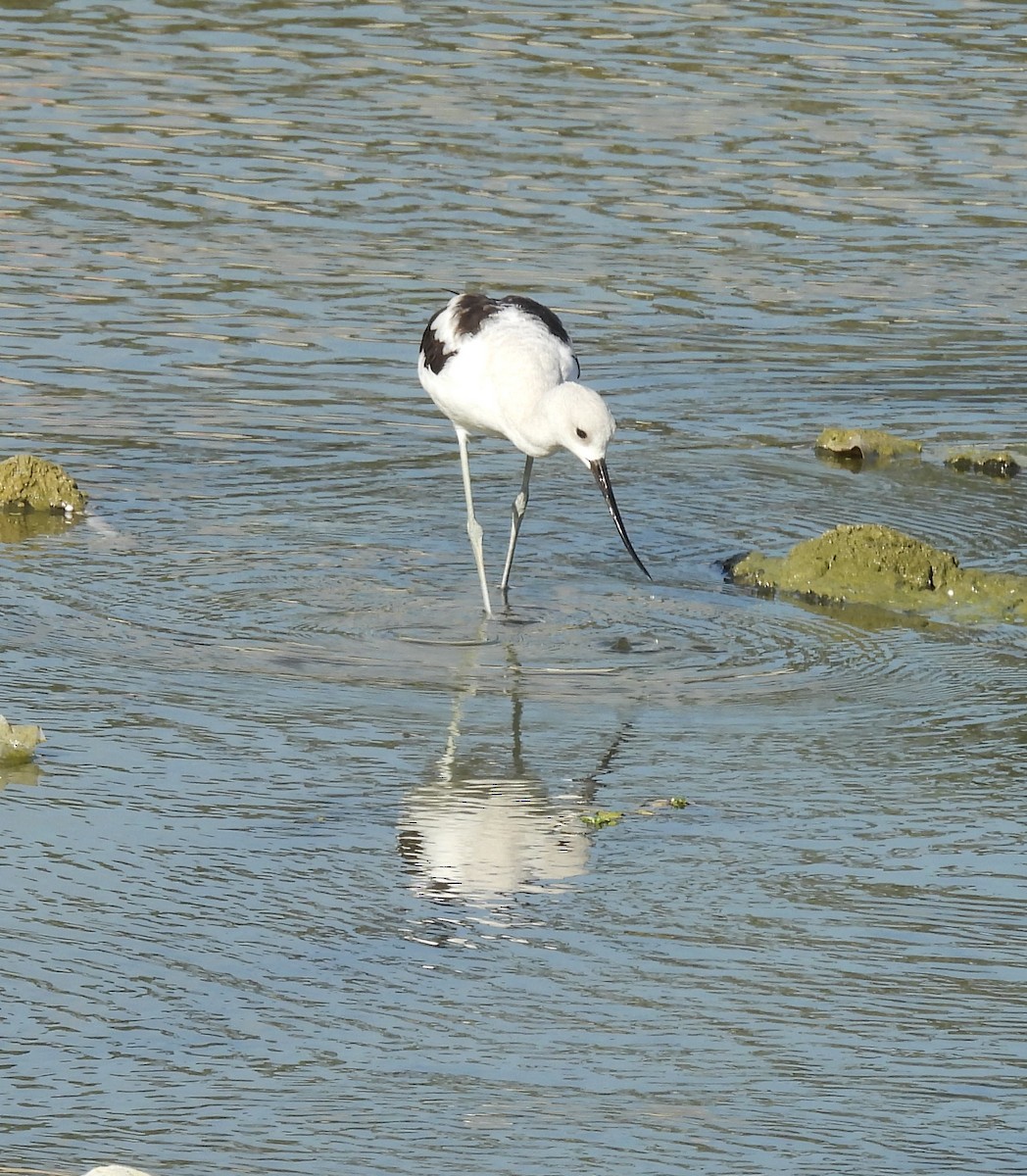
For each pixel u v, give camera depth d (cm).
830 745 1112
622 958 874
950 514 1505
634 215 2055
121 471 1516
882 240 2025
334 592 1312
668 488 1535
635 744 1105
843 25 2625
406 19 2630
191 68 2433
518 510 1321
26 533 1395
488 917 909
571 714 1143
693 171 2162
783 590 1351
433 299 1850
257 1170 712
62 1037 799
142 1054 789
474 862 962
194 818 1000
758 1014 830
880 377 1767
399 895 929
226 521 1430
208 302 1833
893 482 1569
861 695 1182
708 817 1019
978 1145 740
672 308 1864
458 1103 759
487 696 1166
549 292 1873
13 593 1290
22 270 1881
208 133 2227
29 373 1683
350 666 1198
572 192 2102
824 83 2417
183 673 1178
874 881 952
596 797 1040
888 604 1330
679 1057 796
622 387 1722
